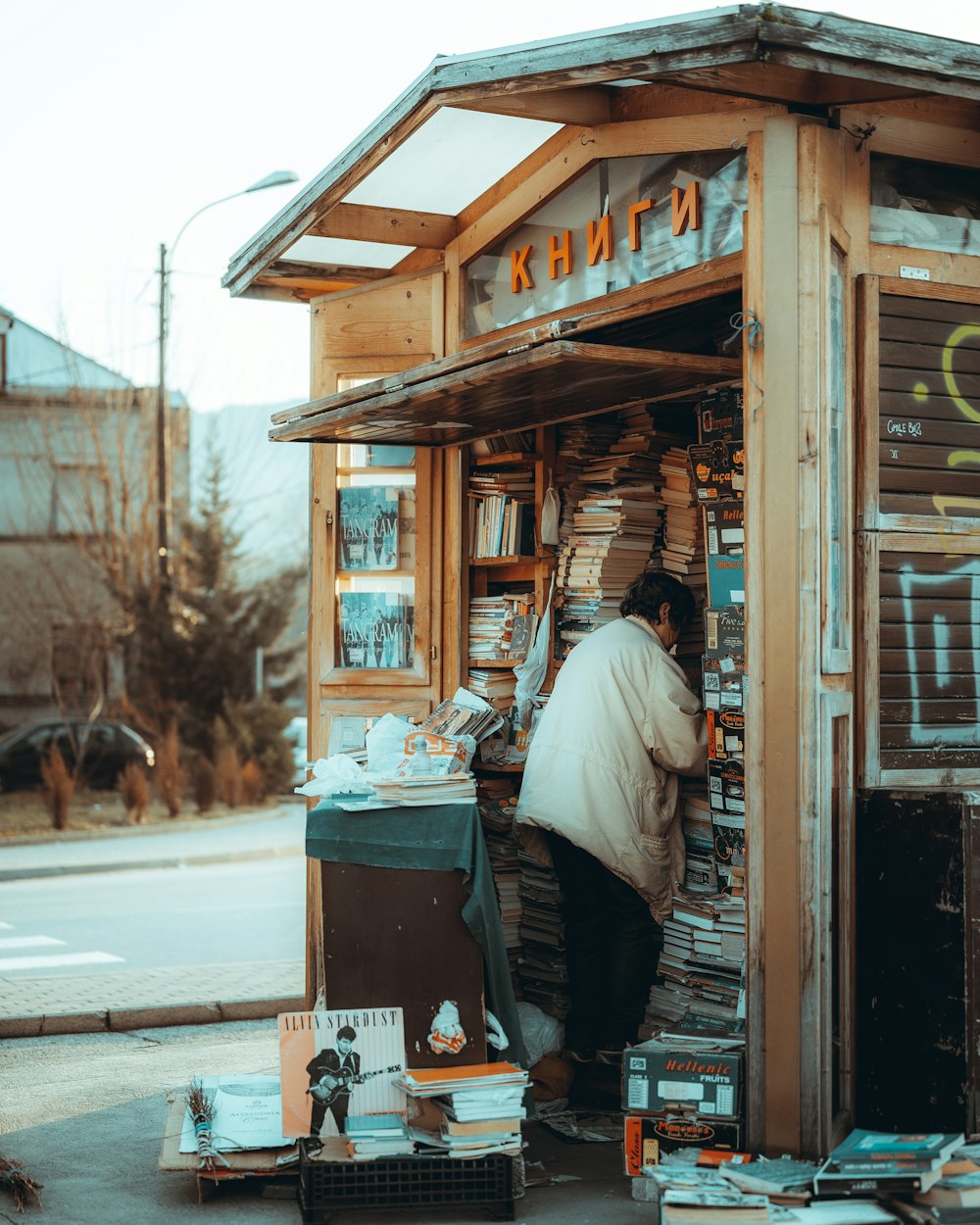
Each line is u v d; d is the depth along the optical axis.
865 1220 3.96
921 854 4.66
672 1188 4.14
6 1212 4.64
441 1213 4.62
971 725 5.10
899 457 5.01
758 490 4.65
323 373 7.51
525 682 6.86
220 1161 4.72
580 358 5.18
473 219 6.91
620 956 6.02
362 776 5.29
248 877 16.08
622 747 5.89
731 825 5.74
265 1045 7.32
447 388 5.68
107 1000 8.18
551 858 6.28
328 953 4.94
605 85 5.84
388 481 7.39
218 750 25.06
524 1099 4.91
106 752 25.64
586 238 6.16
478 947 4.94
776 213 4.63
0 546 29.80
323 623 7.41
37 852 18.75
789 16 4.22
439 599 7.25
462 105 5.64
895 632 4.98
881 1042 4.71
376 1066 4.69
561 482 7.03
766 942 4.56
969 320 5.17
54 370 30.02
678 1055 4.69
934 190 5.14
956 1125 4.54
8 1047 7.30
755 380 4.67
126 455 29.03
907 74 4.44
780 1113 4.50
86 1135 5.55
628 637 6.06
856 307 4.96
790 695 4.55
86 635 28.02
